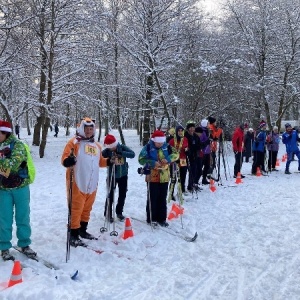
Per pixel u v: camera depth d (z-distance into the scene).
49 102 19.64
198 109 23.11
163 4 21.08
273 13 25.80
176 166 8.80
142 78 23.02
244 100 25.47
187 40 21.64
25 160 5.19
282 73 26.95
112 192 6.90
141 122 30.08
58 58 19.83
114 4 22.78
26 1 16.59
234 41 24.66
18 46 16.80
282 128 36.00
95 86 21.30
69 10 19.25
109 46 22.00
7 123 5.09
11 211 5.21
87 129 5.91
